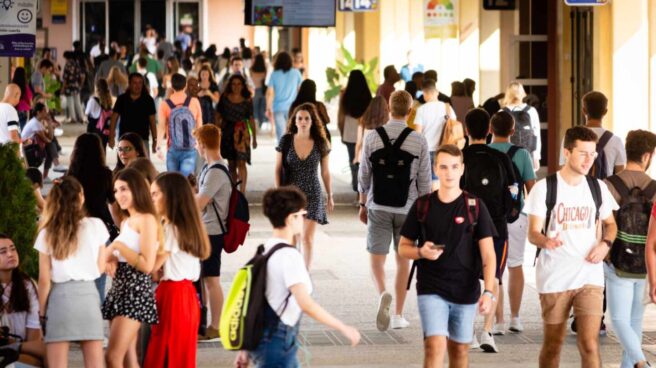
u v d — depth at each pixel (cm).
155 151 3027
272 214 1233
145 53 5675
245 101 3172
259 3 4069
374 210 1939
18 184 1593
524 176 1809
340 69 5144
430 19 4550
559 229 1477
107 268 1454
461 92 3133
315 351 1817
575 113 3756
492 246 1423
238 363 1248
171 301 1494
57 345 1409
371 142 1939
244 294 1213
